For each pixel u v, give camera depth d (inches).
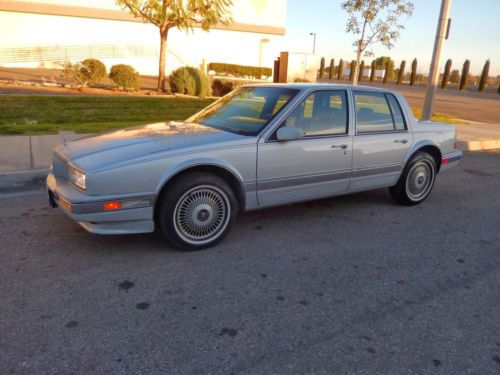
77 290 132.4
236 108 196.7
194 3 664.4
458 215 221.6
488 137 480.1
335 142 190.4
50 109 447.2
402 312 128.0
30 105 450.9
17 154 282.8
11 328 112.2
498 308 132.5
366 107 205.2
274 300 131.5
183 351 106.0
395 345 112.0
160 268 148.7
